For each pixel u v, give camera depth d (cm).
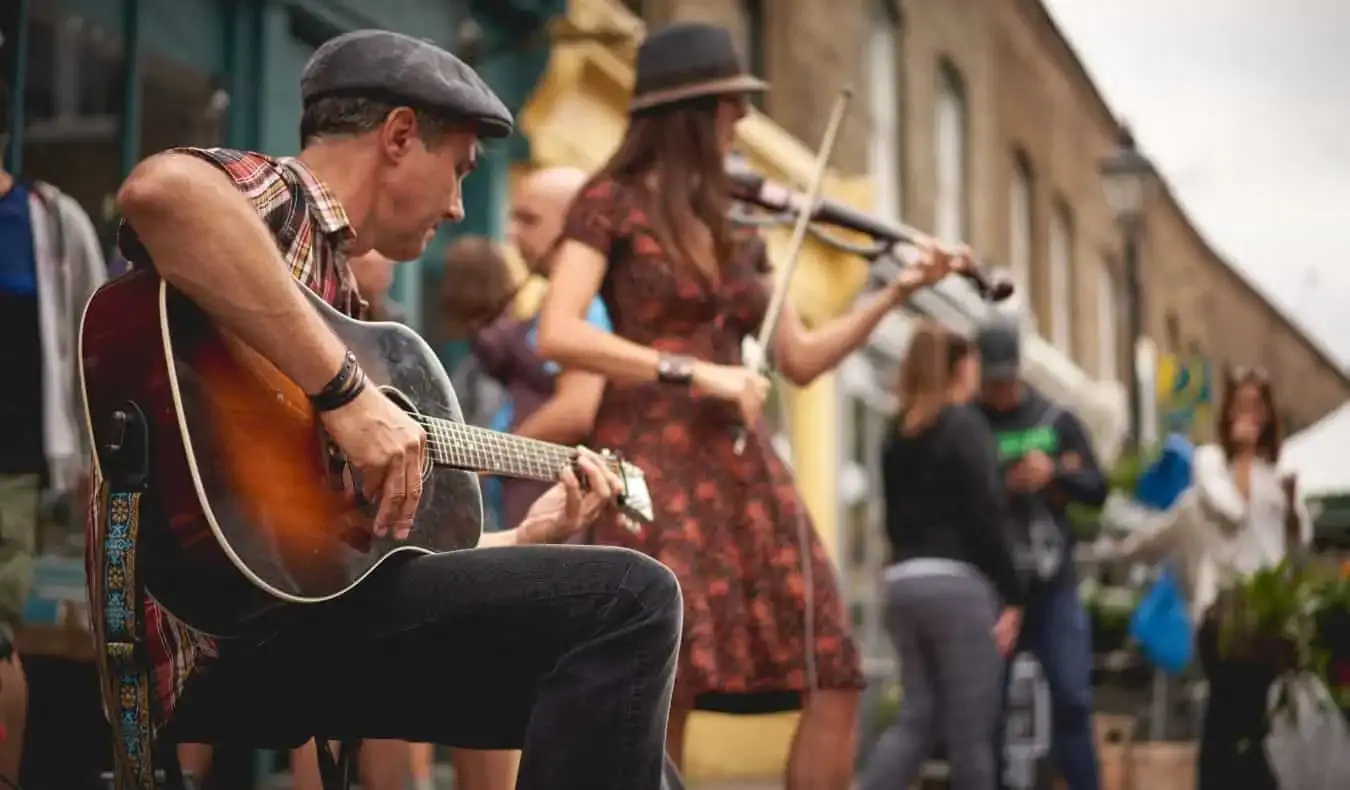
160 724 257
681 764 370
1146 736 872
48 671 468
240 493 245
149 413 243
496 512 540
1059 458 711
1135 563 805
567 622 254
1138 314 1387
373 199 272
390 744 453
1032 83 2389
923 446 620
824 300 1295
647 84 384
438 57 274
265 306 241
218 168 246
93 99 630
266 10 721
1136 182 1386
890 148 1727
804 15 1465
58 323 452
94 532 251
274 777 640
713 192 384
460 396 566
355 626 259
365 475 252
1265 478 774
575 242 380
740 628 371
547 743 250
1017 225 2309
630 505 334
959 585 609
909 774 612
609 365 372
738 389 372
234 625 248
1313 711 659
